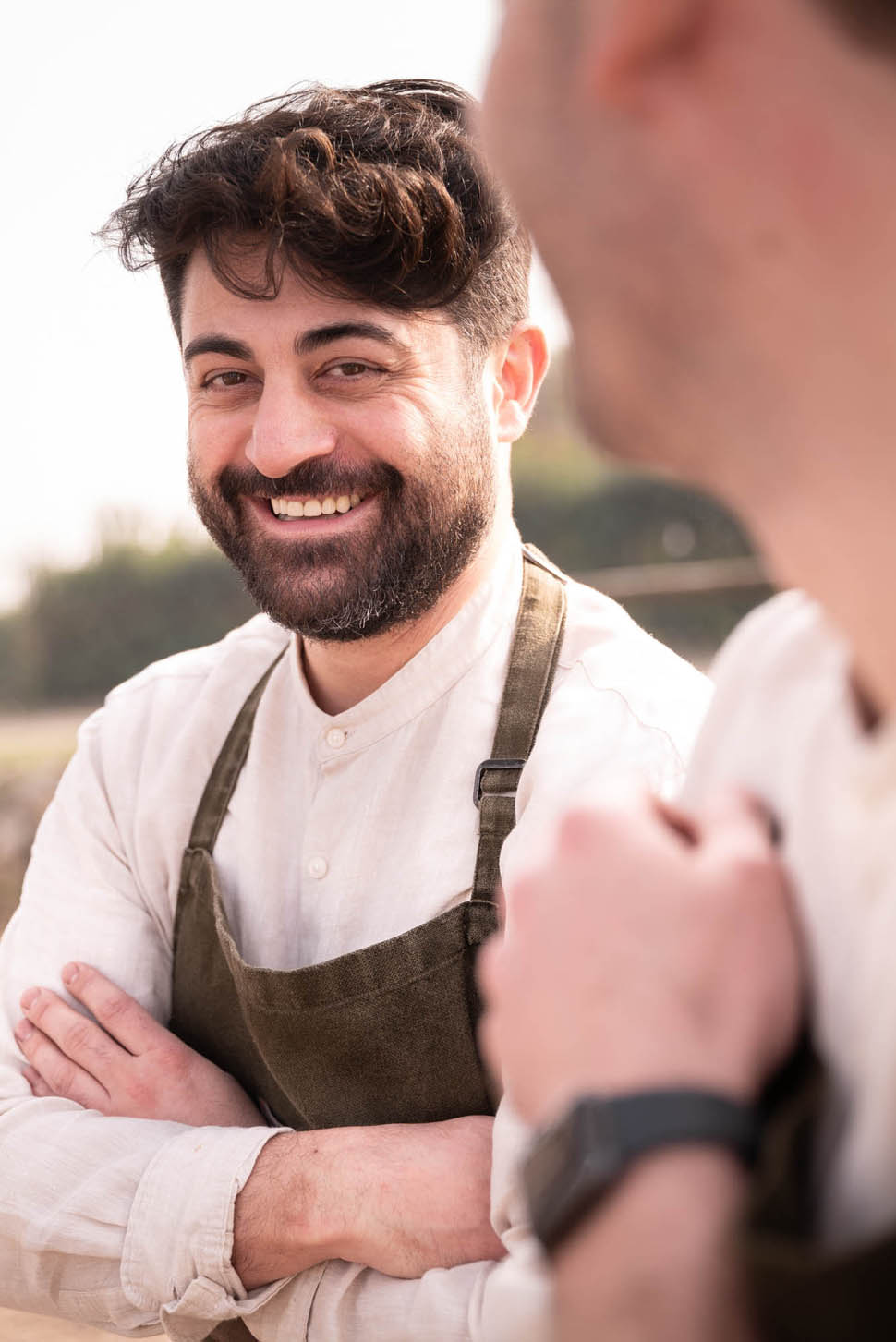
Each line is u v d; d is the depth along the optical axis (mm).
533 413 1790
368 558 1612
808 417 517
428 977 1531
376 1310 1404
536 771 1546
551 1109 588
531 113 552
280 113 1589
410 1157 1446
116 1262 1524
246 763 1786
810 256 492
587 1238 552
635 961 586
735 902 596
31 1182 1576
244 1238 1460
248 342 1583
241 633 1927
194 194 1566
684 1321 519
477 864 1571
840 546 527
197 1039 1774
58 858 1866
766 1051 575
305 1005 1567
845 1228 524
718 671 787
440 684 1650
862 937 548
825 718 613
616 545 16891
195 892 1758
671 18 500
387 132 1578
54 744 12891
